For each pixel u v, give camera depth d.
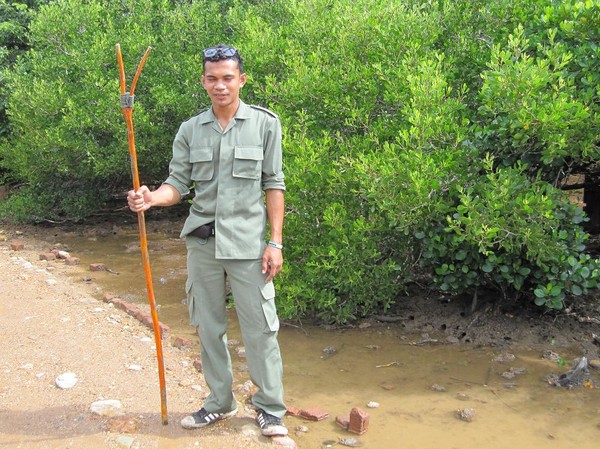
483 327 5.31
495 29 5.79
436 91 5.00
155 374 4.47
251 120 3.40
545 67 4.56
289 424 3.95
